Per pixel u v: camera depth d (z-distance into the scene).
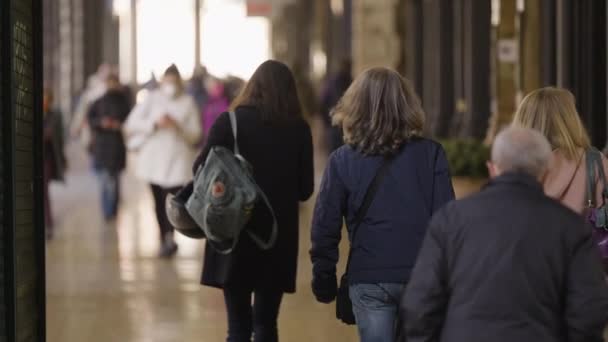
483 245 10.66
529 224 10.62
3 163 13.29
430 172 13.82
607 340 18.67
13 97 13.33
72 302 24.28
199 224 16.33
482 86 46.69
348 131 13.95
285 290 16.84
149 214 42.47
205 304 23.98
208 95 57.97
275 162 16.70
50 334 21.19
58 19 90.38
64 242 34.22
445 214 10.90
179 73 30.97
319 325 21.94
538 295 10.53
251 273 16.72
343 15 92.81
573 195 14.31
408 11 65.12
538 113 14.39
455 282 10.73
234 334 16.84
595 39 27.77
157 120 30.73
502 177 10.87
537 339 10.48
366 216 13.80
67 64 95.88
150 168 30.72
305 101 74.62
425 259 10.88
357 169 13.84
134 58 126.25
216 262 16.81
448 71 54.25
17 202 13.83
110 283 26.66
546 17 30.41
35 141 14.66
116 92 39.72
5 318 13.37
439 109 54.34
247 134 16.64
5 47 13.24
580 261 10.56
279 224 16.73
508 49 35.19
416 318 10.85
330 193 13.89
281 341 20.69
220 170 16.17
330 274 13.95
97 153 39.66
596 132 27.67
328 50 111.00
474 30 46.78
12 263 13.35
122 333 21.23
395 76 13.95
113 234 36.19
